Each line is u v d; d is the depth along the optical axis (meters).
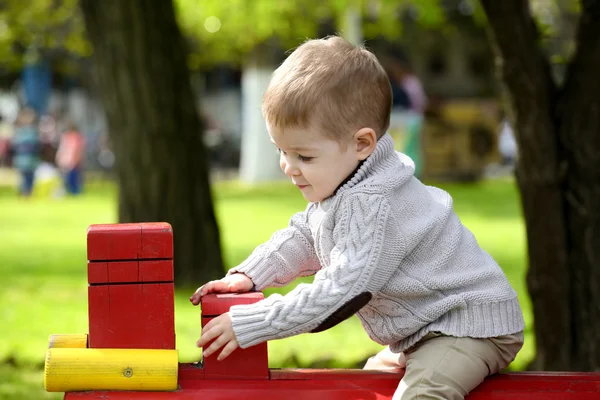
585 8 6.61
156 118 12.67
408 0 25.83
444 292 4.01
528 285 6.81
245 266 4.20
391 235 3.87
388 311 4.05
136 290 3.68
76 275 14.94
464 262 4.07
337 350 9.33
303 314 3.70
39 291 13.27
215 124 49.00
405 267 3.98
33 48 39.91
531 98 6.56
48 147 36.88
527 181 6.69
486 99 39.56
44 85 44.62
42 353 9.33
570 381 3.97
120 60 12.58
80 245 19.00
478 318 3.98
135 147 12.70
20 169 30.55
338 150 3.91
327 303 3.71
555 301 6.66
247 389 3.76
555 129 6.67
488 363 3.96
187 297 12.23
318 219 4.11
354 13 29.70
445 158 36.72
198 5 25.56
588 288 6.61
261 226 21.80
